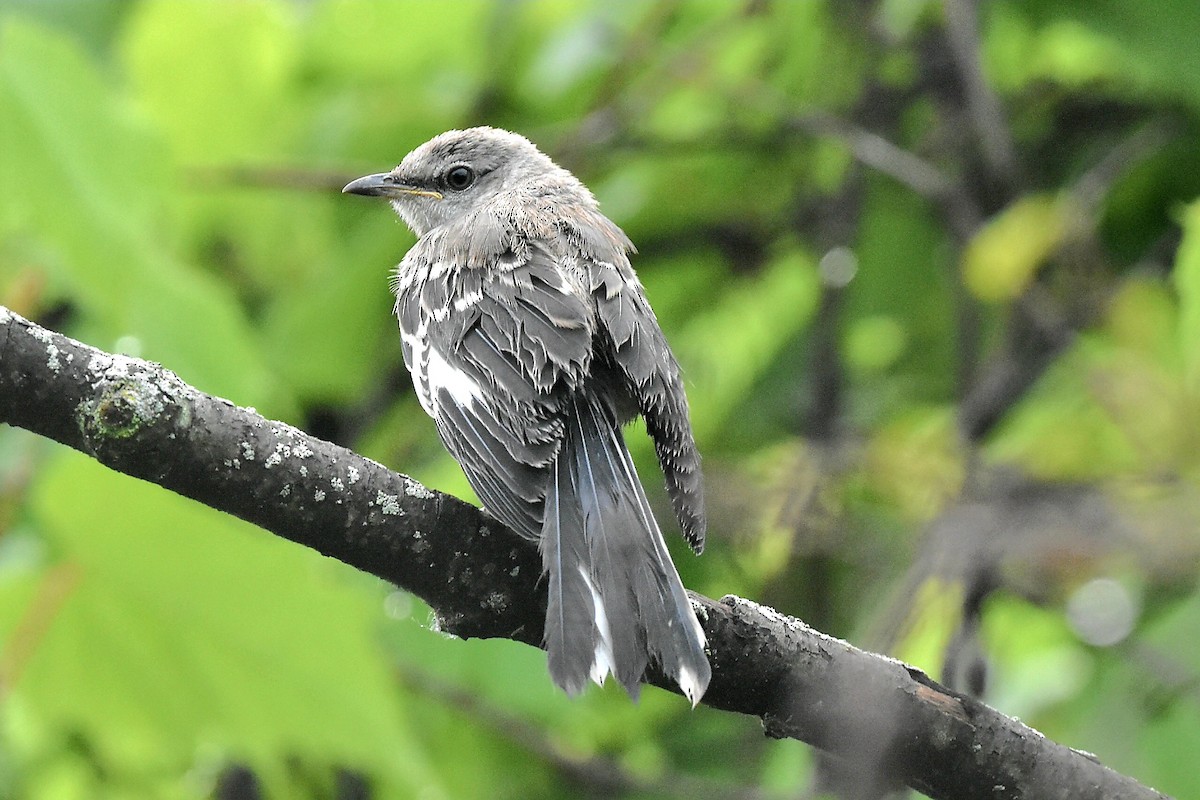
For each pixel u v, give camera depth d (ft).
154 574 28.07
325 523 22.41
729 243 47.47
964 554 33.17
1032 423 39.34
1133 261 44.21
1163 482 33.14
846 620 41.06
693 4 46.03
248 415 22.06
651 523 23.32
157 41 45.03
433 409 26.96
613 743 41.88
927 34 44.27
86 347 21.59
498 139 37.04
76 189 30.68
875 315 47.88
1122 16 39.86
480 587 23.08
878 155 41.88
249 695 30.22
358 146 46.88
